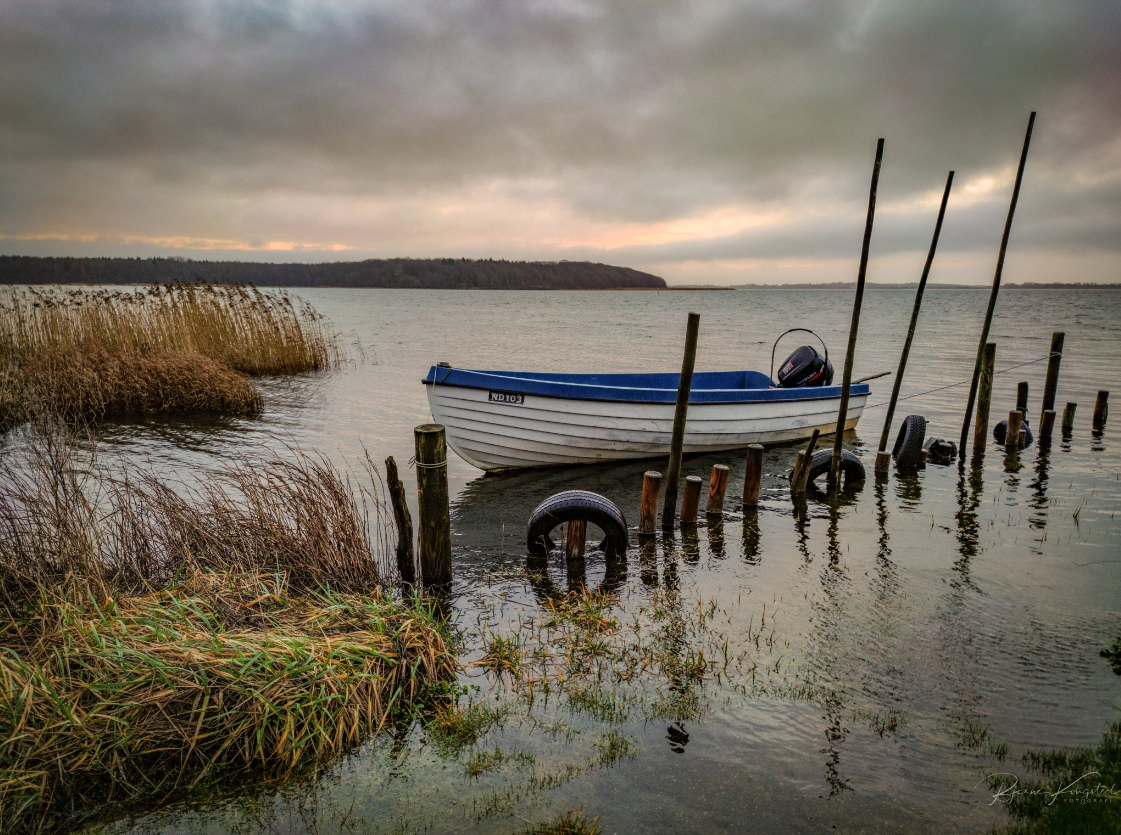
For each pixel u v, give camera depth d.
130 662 3.88
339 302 96.81
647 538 7.63
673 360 26.72
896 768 3.72
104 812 3.37
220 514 5.94
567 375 12.56
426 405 15.75
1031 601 5.89
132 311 18.48
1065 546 7.25
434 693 4.43
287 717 3.80
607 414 10.32
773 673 4.73
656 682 4.63
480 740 3.98
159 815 3.37
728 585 6.31
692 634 5.32
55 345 16.14
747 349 31.64
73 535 5.12
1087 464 10.82
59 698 3.54
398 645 4.58
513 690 4.53
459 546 7.39
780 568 6.72
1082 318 52.50
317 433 12.82
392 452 11.49
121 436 12.21
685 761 3.79
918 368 23.41
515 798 3.49
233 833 3.26
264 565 5.63
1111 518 8.18
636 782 3.62
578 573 6.64
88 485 8.05
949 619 5.55
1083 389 18.19
